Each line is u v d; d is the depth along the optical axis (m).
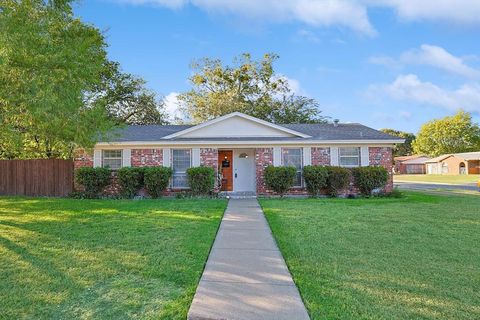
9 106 8.73
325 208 11.43
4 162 16.47
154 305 3.87
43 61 8.69
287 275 4.82
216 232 7.69
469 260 5.54
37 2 9.22
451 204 12.69
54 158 17.73
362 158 16.62
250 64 35.28
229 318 3.47
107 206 11.87
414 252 6.00
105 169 15.50
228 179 17.80
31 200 13.90
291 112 33.78
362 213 10.27
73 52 9.47
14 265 5.27
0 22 7.88
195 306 3.76
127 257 5.66
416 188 23.39
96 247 6.29
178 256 5.72
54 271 5.00
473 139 61.44
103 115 11.06
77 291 4.30
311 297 4.04
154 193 15.40
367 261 5.48
